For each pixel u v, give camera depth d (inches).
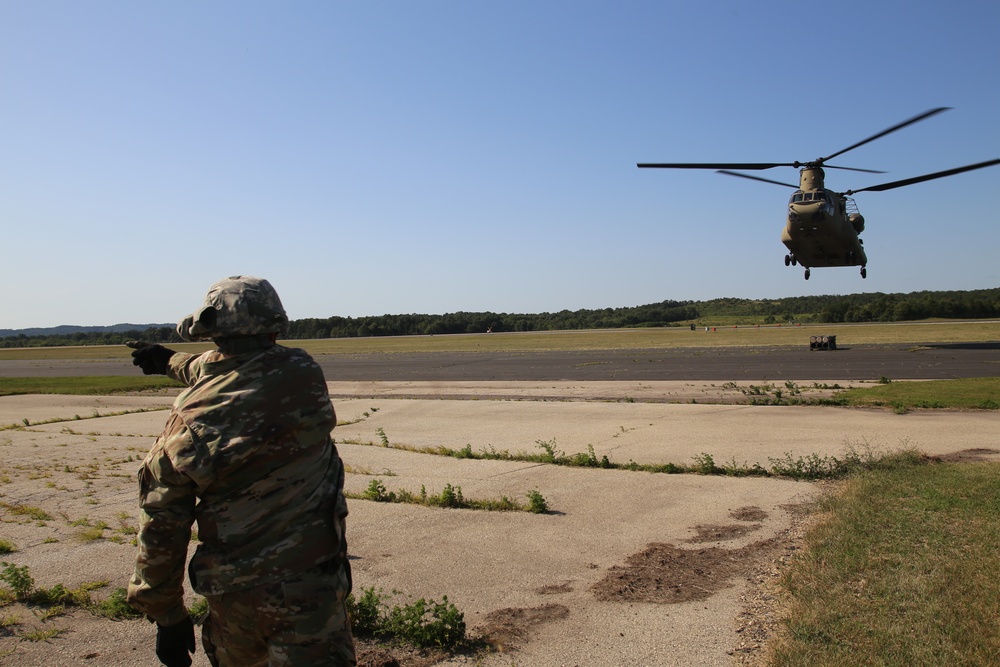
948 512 248.2
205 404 97.0
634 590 201.6
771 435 463.2
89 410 800.3
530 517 288.2
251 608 95.5
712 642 164.9
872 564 200.2
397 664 160.6
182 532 96.7
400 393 915.4
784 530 255.3
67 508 324.2
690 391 785.6
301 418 100.2
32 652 170.2
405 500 320.5
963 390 651.5
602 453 426.3
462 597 201.2
